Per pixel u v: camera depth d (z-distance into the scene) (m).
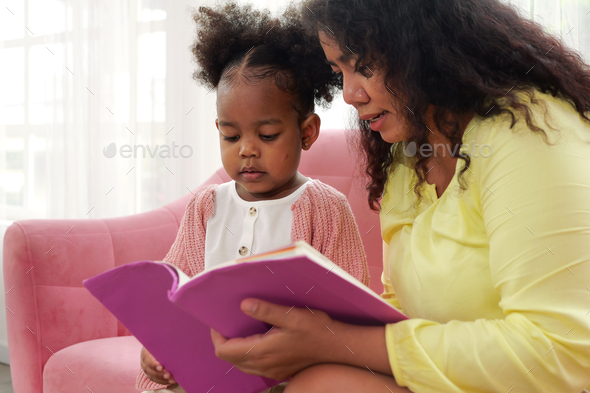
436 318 0.67
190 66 1.86
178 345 0.65
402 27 0.66
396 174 0.85
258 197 0.92
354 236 0.92
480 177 0.64
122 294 0.61
